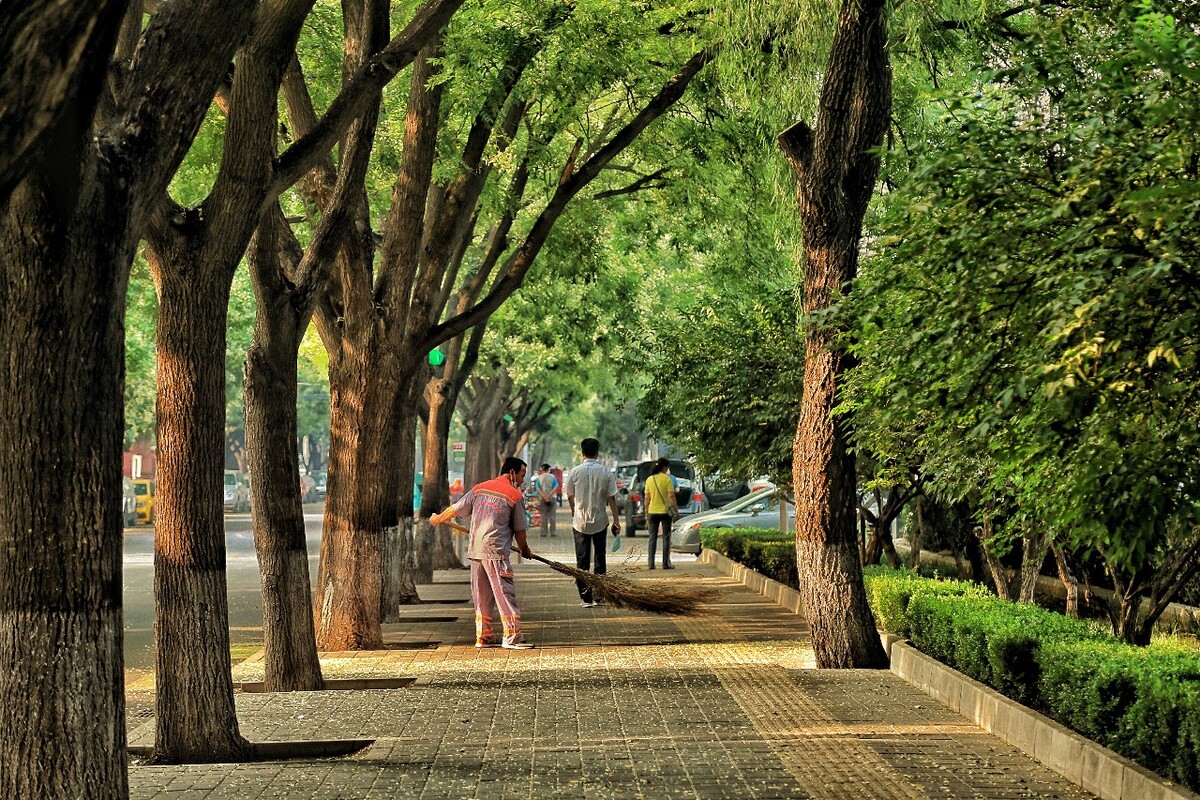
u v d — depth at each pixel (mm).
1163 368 6770
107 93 10047
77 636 7023
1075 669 10141
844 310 8680
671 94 19531
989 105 9898
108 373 7125
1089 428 6988
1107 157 6914
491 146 20844
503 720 12023
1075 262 6727
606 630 19938
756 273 25531
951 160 7430
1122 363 6703
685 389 25047
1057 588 20078
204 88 7449
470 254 34406
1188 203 6363
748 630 19688
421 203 18422
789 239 18766
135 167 7156
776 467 24578
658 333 26641
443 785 9352
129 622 22656
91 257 6965
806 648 17250
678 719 11945
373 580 18281
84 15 6121
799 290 22781
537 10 18797
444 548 34094
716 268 26734
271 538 14125
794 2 15148
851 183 15055
